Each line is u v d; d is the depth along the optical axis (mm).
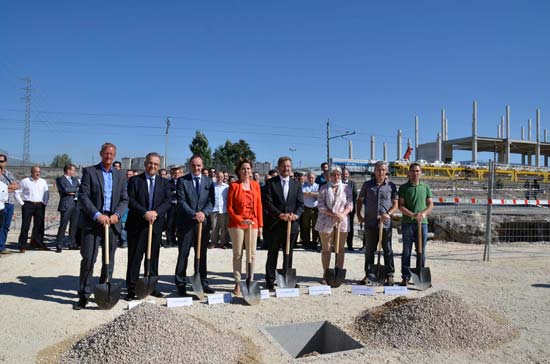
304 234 9938
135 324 3705
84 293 5172
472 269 7816
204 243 6031
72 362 3521
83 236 5230
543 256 9367
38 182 9109
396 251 10086
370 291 6074
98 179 5367
